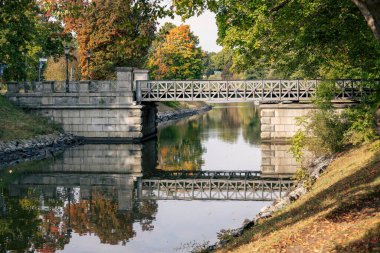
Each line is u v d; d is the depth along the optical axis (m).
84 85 42.28
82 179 26.91
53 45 49.69
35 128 39.47
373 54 16.98
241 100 40.22
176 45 85.56
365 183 12.31
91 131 42.38
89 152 36.81
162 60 82.00
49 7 12.38
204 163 32.12
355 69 19.19
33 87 43.22
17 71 48.53
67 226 16.92
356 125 19.58
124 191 23.70
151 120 47.62
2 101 41.91
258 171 28.86
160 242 14.79
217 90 40.91
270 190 23.20
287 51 20.77
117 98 41.88
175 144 41.44
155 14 11.39
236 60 24.88
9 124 38.22
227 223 16.80
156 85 42.22
